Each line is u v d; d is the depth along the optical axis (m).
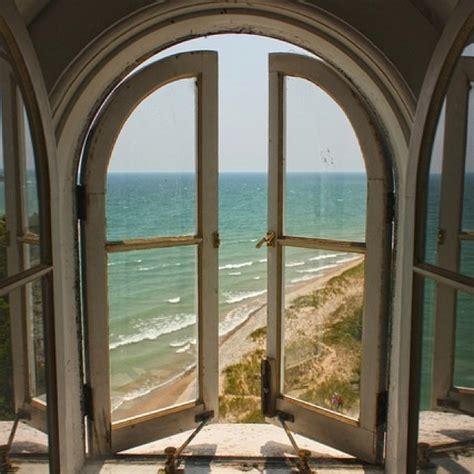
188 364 2.23
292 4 1.67
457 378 1.44
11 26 1.20
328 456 2.13
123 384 2.12
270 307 2.24
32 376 1.51
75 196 1.96
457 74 1.34
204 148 2.10
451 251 1.45
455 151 1.44
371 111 1.91
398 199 1.90
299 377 2.24
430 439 1.54
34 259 1.54
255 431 2.37
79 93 1.74
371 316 2.00
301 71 2.02
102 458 2.10
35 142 1.42
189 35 1.89
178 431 2.22
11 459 1.38
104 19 1.66
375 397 2.03
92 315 2.02
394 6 1.65
